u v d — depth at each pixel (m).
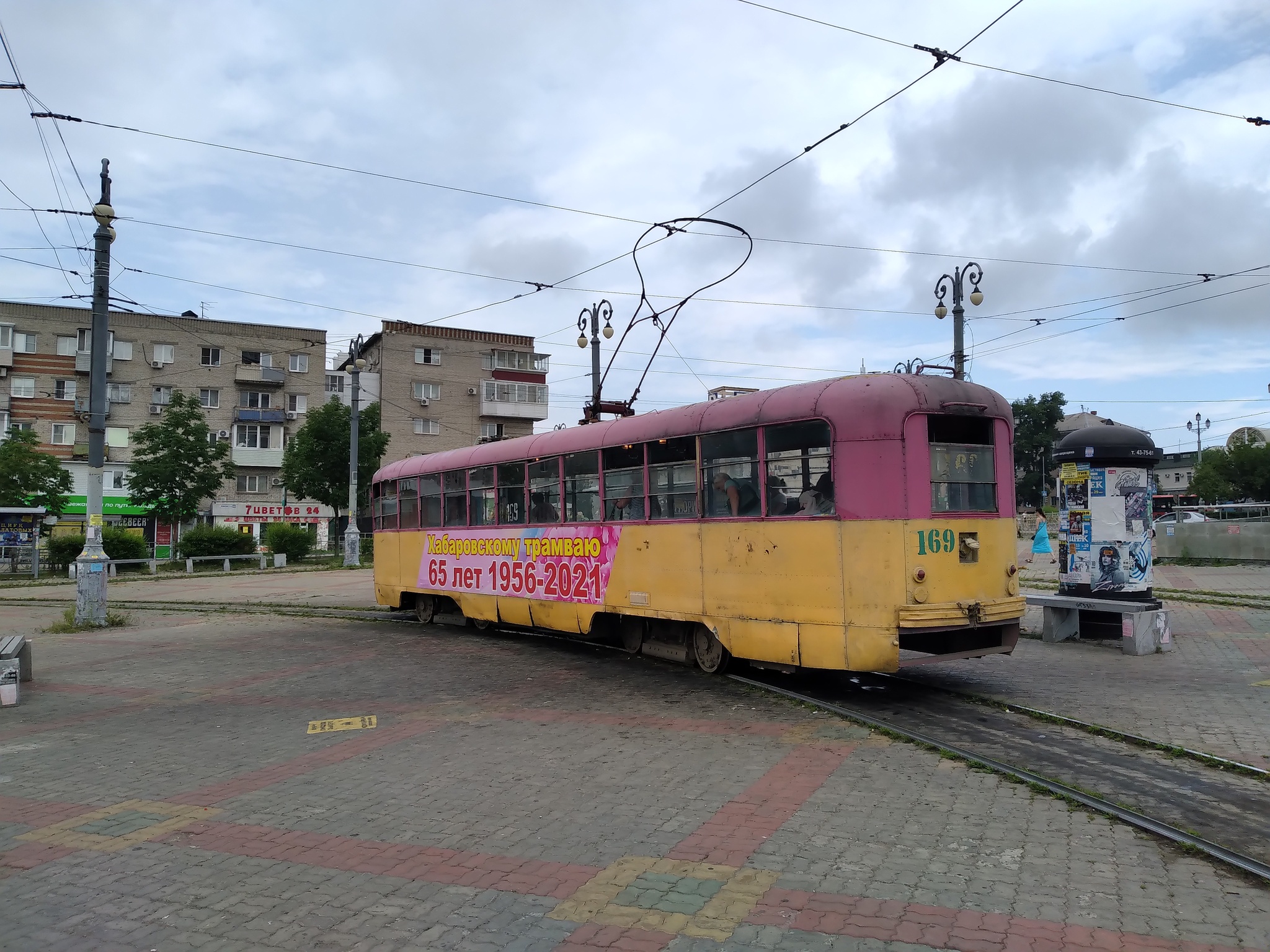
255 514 51.69
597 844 5.14
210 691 10.28
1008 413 9.11
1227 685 9.01
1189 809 5.58
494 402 59.44
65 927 4.23
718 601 9.66
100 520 16.88
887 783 6.11
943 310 20.17
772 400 9.20
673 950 3.83
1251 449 49.22
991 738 7.39
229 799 6.20
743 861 4.80
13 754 7.59
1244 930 3.88
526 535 13.00
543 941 3.96
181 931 4.16
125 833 5.54
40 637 15.55
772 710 8.51
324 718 8.73
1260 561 24.17
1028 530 45.69
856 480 8.37
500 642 13.77
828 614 8.48
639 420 10.98
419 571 15.90
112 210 16.64
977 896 4.28
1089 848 4.88
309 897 4.51
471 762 6.95
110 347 49.00
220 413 51.62
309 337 54.41
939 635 9.04
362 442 41.28
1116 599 11.70
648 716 8.38
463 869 4.82
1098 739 7.28
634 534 10.89
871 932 3.94
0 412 46.59
